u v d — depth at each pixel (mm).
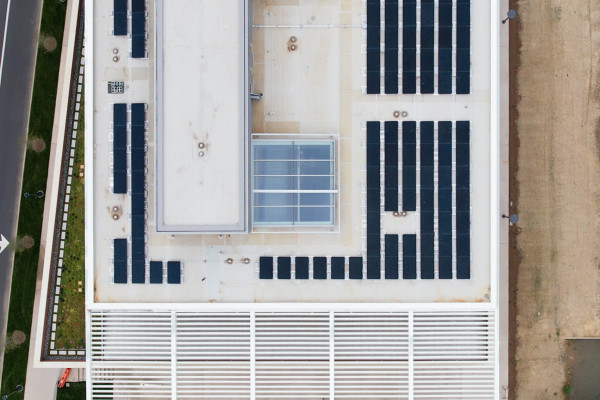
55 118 30781
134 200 23922
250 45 23094
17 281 30688
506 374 30234
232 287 24281
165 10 22344
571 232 30406
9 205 30703
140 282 24141
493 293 23750
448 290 24062
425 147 23922
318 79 24234
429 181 23938
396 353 24141
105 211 24188
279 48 24250
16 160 30719
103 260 24234
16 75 30812
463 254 23859
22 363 30453
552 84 30328
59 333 30016
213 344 24391
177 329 24312
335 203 23906
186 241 24250
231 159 22391
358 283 24172
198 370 24625
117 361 24578
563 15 30281
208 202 22438
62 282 30141
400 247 24031
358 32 24141
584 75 30328
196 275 24234
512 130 30375
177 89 22359
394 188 23969
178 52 22344
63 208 30250
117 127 23891
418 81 23938
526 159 30359
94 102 24125
